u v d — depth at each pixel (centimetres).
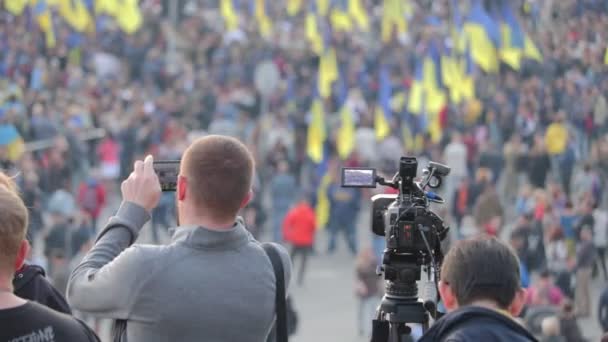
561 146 3778
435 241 758
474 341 563
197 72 4991
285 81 4878
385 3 4959
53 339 564
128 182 655
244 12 5581
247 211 3488
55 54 4756
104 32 5128
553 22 3900
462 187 3572
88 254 637
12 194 570
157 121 4284
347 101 4422
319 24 5131
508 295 588
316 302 3216
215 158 629
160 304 616
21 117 3841
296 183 4378
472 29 4019
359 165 3925
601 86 3669
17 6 4628
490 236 604
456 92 4169
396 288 768
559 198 3238
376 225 798
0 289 566
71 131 3997
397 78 4528
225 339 626
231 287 627
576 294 2977
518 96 4166
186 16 5969
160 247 630
